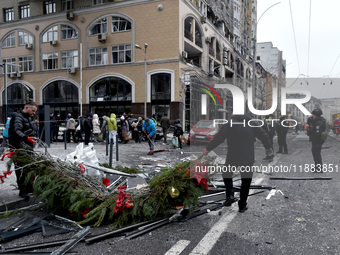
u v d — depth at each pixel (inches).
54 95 1141.1
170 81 944.9
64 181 153.9
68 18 1075.3
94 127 608.1
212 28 1207.6
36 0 1167.0
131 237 127.9
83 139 629.3
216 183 221.6
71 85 1106.7
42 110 496.4
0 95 1244.5
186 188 146.6
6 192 188.5
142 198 147.9
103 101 1050.1
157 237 129.0
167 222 144.8
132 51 994.7
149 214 142.4
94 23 1053.2
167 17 939.3
